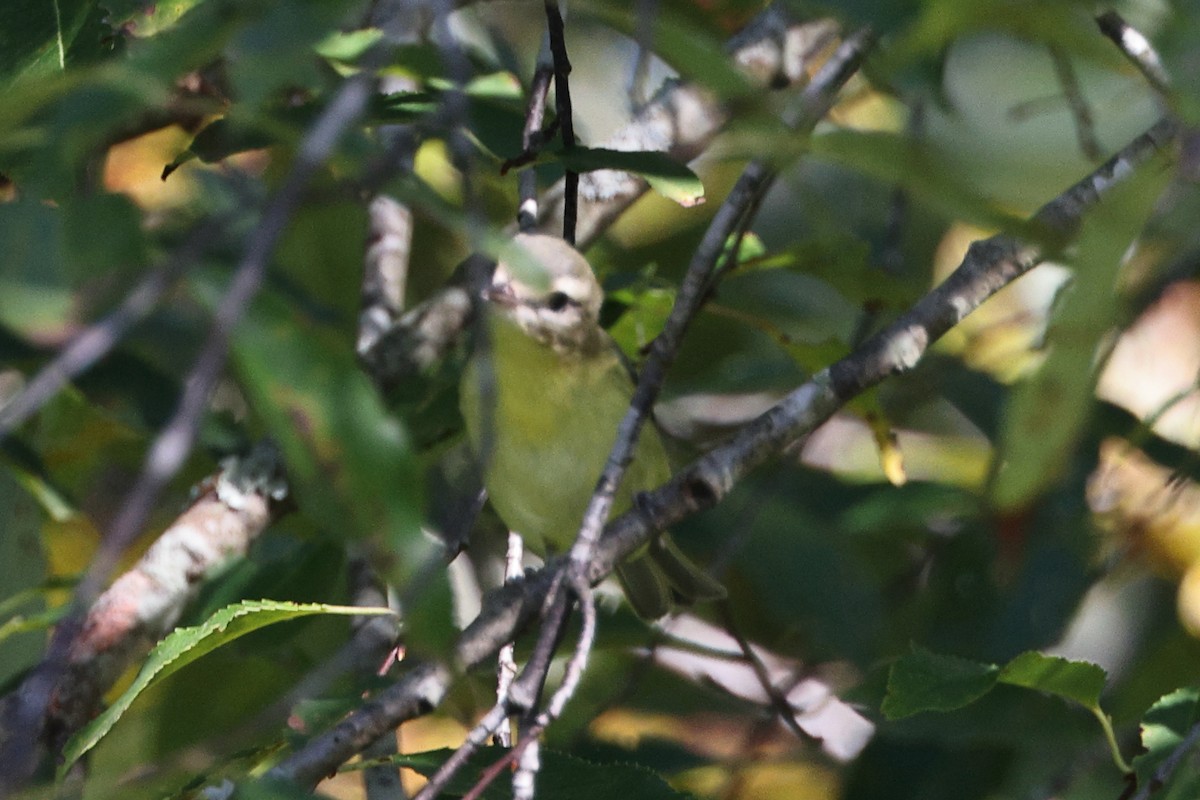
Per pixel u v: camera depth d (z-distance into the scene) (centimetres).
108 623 917
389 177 476
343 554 998
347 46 726
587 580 662
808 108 456
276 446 983
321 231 1156
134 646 924
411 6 419
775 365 1231
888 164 407
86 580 346
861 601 1053
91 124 424
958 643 1134
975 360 1269
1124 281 480
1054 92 1102
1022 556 1090
